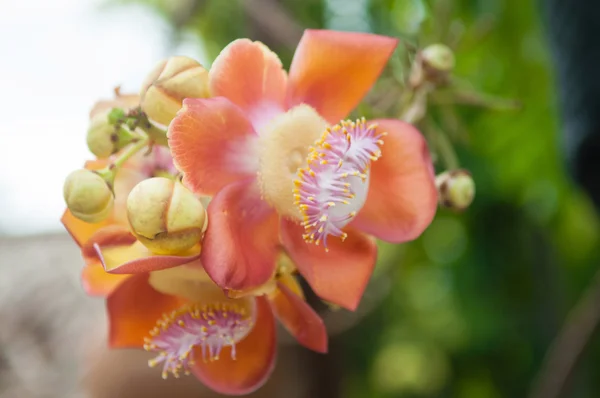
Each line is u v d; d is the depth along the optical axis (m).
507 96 0.71
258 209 0.35
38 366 0.92
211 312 0.35
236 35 0.96
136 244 0.34
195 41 0.98
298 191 0.35
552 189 0.80
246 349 0.37
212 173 0.35
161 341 0.35
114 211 0.36
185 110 0.34
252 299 0.36
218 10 0.93
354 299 0.35
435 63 0.43
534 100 0.71
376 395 1.35
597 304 0.67
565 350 0.68
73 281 1.08
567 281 1.02
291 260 0.36
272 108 0.36
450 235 1.09
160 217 0.33
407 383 1.34
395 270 0.98
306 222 0.35
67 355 0.92
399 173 0.36
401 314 1.30
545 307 1.08
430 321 1.30
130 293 0.37
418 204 0.36
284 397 0.51
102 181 0.34
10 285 1.08
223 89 0.35
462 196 0.41
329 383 0.75
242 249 0.34
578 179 0.48
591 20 0.46
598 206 0.48
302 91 0.36
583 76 0.46
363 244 0.36
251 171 0.35
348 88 0.36
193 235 0.33
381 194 0.36
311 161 0.35
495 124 0.72
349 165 0.35
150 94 0.34
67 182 0.34
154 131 0.35
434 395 1.33
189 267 0.35
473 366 1.25
